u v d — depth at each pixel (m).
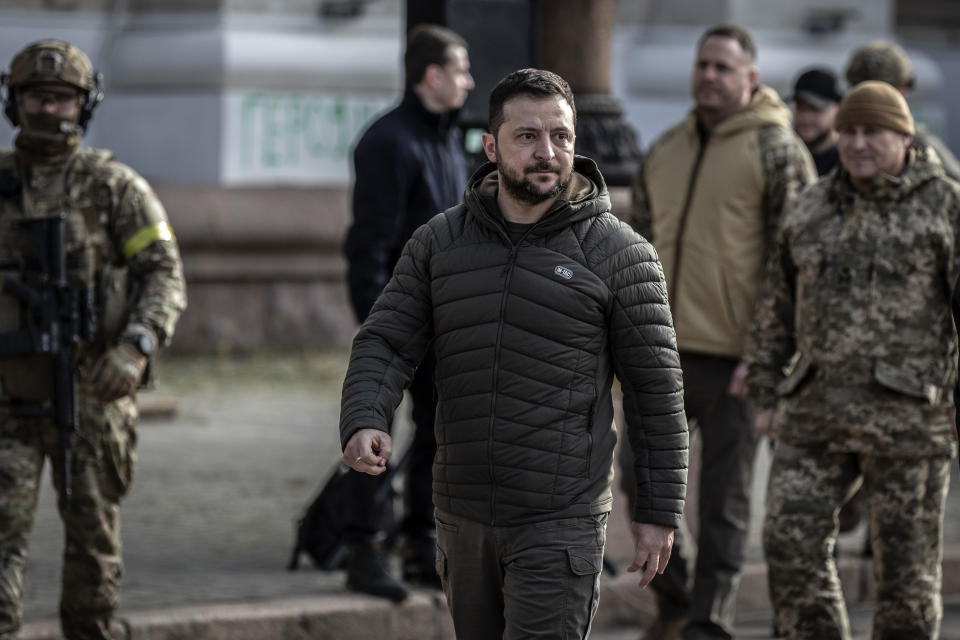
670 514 6.38
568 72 12.16
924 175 8.34
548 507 6.27
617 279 6.32
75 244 8.19
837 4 28.33
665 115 27.69
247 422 18.36
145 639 9.43
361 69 24.81
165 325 8.18
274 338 23.91
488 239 6.36
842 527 11.66
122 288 8.25
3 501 8.08
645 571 6.43
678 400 6.43
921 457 8.36
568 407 6.28
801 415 8.49
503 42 11.70
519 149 6.21
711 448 9.60
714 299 9.62
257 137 24.02
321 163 24.67
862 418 8.33
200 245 23.09
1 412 8.15
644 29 27.84
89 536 8.25
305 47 24.30
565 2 12.12
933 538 8.45
